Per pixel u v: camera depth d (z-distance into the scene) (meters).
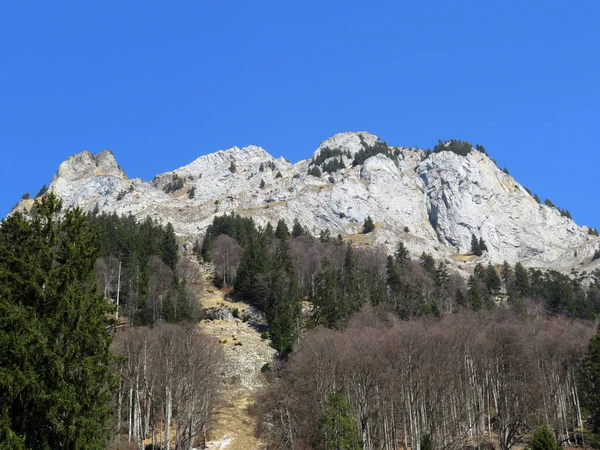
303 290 134.50
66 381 30.42
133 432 70.12
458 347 83.69
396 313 120.31
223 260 147.62
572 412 84.81
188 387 69.88
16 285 31.80
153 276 116.19
